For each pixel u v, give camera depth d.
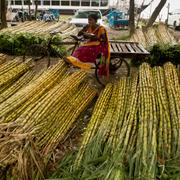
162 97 6.29
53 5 44.66
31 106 5.53
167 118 5.51
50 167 4.57
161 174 4.06
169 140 4.91
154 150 4.41
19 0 42.31
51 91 6.32
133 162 4.18
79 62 7.95
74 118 6.12
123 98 6.38
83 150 4.66
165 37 15.23
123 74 9.38
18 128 4.61
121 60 9.16
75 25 21.39
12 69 7.79
